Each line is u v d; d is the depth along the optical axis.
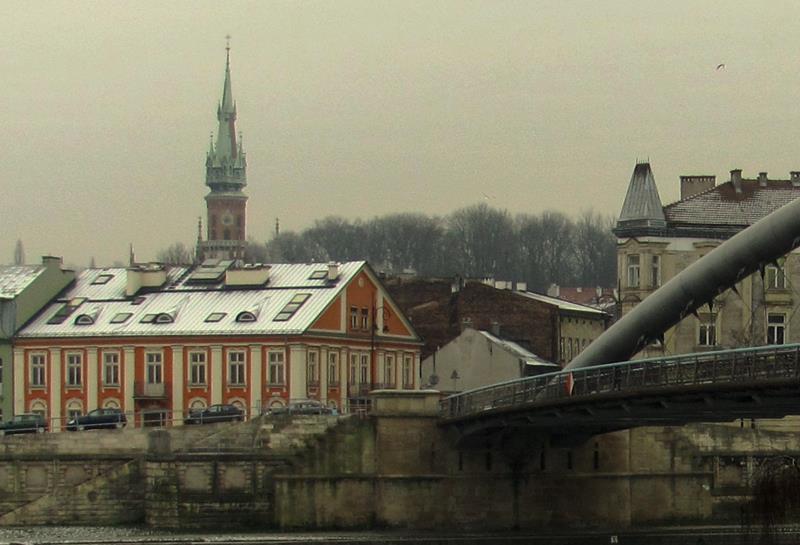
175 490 159.75
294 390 195.62
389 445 160.75
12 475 165.75
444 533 158.62
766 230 144.88
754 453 174.00
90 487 161.12
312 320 197.88
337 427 160.62
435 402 161.62
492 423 152.38
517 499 163.00
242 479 160.38
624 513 167.12
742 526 147.38
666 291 151.00
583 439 161.50
